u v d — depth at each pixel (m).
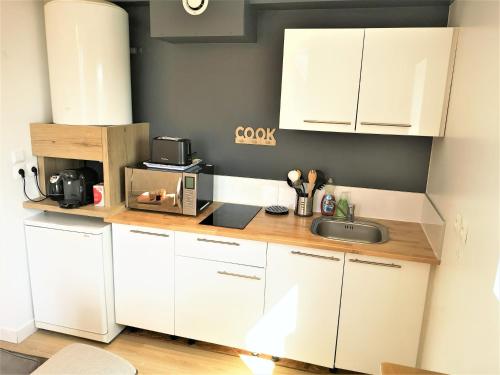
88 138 2.27
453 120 1.81
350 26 2.30
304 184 2.51
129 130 2.47
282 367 2.23
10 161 2.23
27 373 1.56
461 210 1.52
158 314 2.33
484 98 1.37
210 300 2.22
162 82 2.66
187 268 2.21
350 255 1.95
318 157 2.50
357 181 2.47
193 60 2.58
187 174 2.26
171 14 2.20
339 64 2.04
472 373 1.23
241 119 2.59
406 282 1.91
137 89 2.71
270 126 2.54
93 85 2.28
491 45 1.34
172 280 2.25
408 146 2.35
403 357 2.00
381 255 1.88
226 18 2.14
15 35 2.20
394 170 2.40
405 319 1.96
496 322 1.06
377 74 1.99
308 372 2.20
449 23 2.12
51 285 2.38
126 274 2.32
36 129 2.34
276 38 2.42
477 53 1.51
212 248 2.14
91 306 2.32
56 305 2.41
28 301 2.44
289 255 2.04
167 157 2.34
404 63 1.95
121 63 2.40
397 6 2.21
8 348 2.33
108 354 1.52
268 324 2.16
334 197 2.45
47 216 2.45
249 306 2.16
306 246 1.98
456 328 1.44
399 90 1.98
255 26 2.39
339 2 2.17
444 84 1.92
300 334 2.12
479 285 1.23
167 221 2.22
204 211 2.45
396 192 2.38
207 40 2.40
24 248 2.38
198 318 2.27
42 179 2.45
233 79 2.54
